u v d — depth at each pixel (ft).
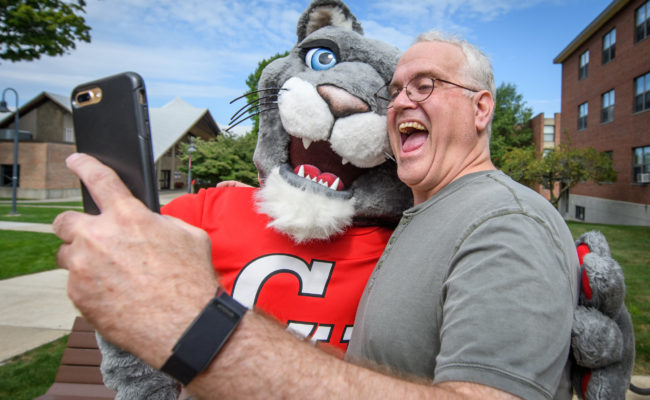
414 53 4.61
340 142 5.23
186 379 2.30
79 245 2.41
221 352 2.30
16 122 55.42
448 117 4.35
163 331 2.28
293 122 5.30
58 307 16.24
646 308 16.30
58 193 94.22
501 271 2.84
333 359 2.55
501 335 2.62
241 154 74.13
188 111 139.74
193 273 2.49
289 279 5.18
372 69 5.59
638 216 53.88
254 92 5.77
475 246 3.10
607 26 62.13
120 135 2.89
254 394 2.29
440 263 3.47
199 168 71.41
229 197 5.71
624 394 3.78
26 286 19.03
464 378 2.58
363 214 5.54
